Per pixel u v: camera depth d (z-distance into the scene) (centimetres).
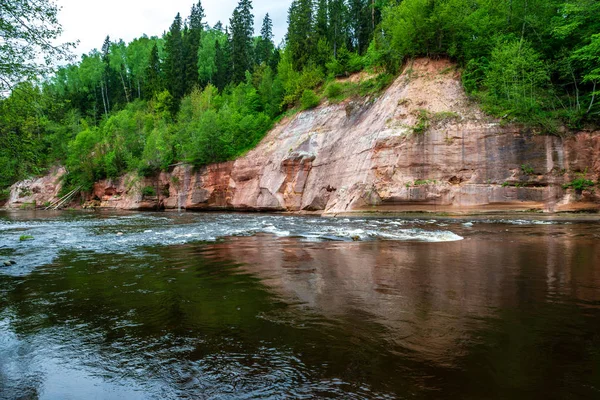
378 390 257
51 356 334
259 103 5259
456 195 2320
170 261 869
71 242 1315
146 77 8106
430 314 429
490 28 3048
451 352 320
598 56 2259
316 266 764
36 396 266
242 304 490
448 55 3092
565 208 2152
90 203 5803
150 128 6494
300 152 3556
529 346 330
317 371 290
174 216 3212
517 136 2288
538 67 2548
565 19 2716
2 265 838
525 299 489
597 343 334
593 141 2192
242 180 4181
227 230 1691
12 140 1315
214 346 347
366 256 883
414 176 2462
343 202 2777
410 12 3133
